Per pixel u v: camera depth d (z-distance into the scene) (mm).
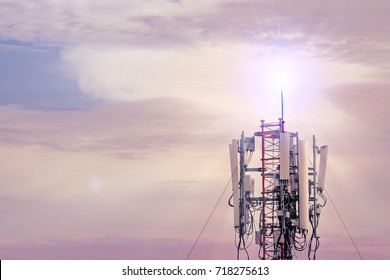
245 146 34906
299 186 33969
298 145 34281
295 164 34656
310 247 34344
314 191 34750
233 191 34812
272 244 34250
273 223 34344
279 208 33969
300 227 33719
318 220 34781
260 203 34844
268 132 34844
